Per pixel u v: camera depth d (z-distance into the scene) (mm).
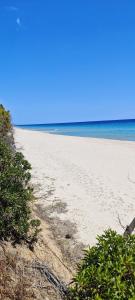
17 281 8820
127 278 5973
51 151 35281
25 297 8391
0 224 10375
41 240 11820
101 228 15438
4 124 21859
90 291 5926
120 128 118688
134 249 6363
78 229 15094
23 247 10641
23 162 12828
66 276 10750
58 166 26641
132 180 23969
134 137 67500
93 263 6324
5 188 11117
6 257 9516
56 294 9164
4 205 10805
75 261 12414
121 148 41719
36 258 10578
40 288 9094
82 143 46406
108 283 5797
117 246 6445
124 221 16344
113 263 6074
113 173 25844
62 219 15969
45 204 17594
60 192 19625
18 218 10945
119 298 5637
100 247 6582
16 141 40094
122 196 19938
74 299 6039
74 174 24312
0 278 8516
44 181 21500
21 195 11500
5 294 8188
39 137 52469
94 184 22047
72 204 17906
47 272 9633
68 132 96875
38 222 11797
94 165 28562
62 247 13281
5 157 11914
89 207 17750
